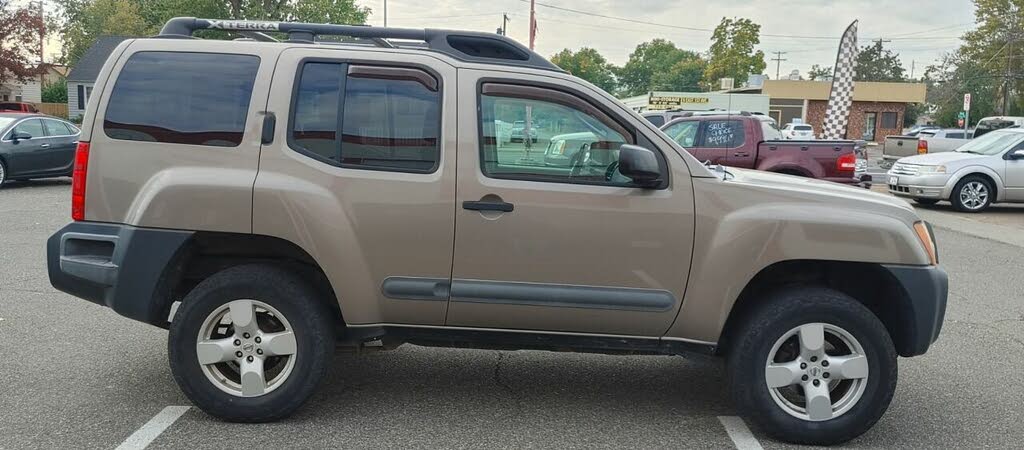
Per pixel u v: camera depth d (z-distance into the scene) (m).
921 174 14.46
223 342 3.93
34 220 10.87
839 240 3.81
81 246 3.93
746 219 3.81
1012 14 51.88
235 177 3.83
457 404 4.41
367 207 3.83
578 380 4.90
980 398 4.68
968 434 4.11
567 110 3.92
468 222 3.83
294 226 3.80
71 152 15.97
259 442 3.80
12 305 6.27
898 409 4.48
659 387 4.80
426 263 3.87
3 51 36.66
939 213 14.20
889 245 3.83
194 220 3.82
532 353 5.46
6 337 5.43
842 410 3.87
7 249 8.62
